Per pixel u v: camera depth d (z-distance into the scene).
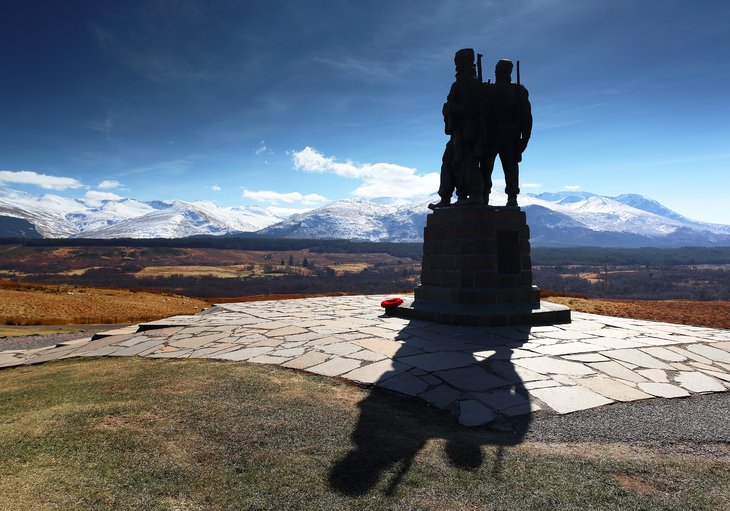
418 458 4.56
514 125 13.36
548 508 3.76
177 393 6.46
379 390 6.76
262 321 12.81
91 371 8.17
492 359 8.15
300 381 7.12
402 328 11.11
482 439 5.17
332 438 4.97
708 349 8.94
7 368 9.54
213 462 4.41
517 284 13.02
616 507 3.78
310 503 3.77
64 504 3.65
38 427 5.14
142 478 4.08
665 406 6.16
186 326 12.42
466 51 13.05
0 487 3.84
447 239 13.03
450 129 13.17
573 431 5.42
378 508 3.72
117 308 34.62
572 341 9.54
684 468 4.46
